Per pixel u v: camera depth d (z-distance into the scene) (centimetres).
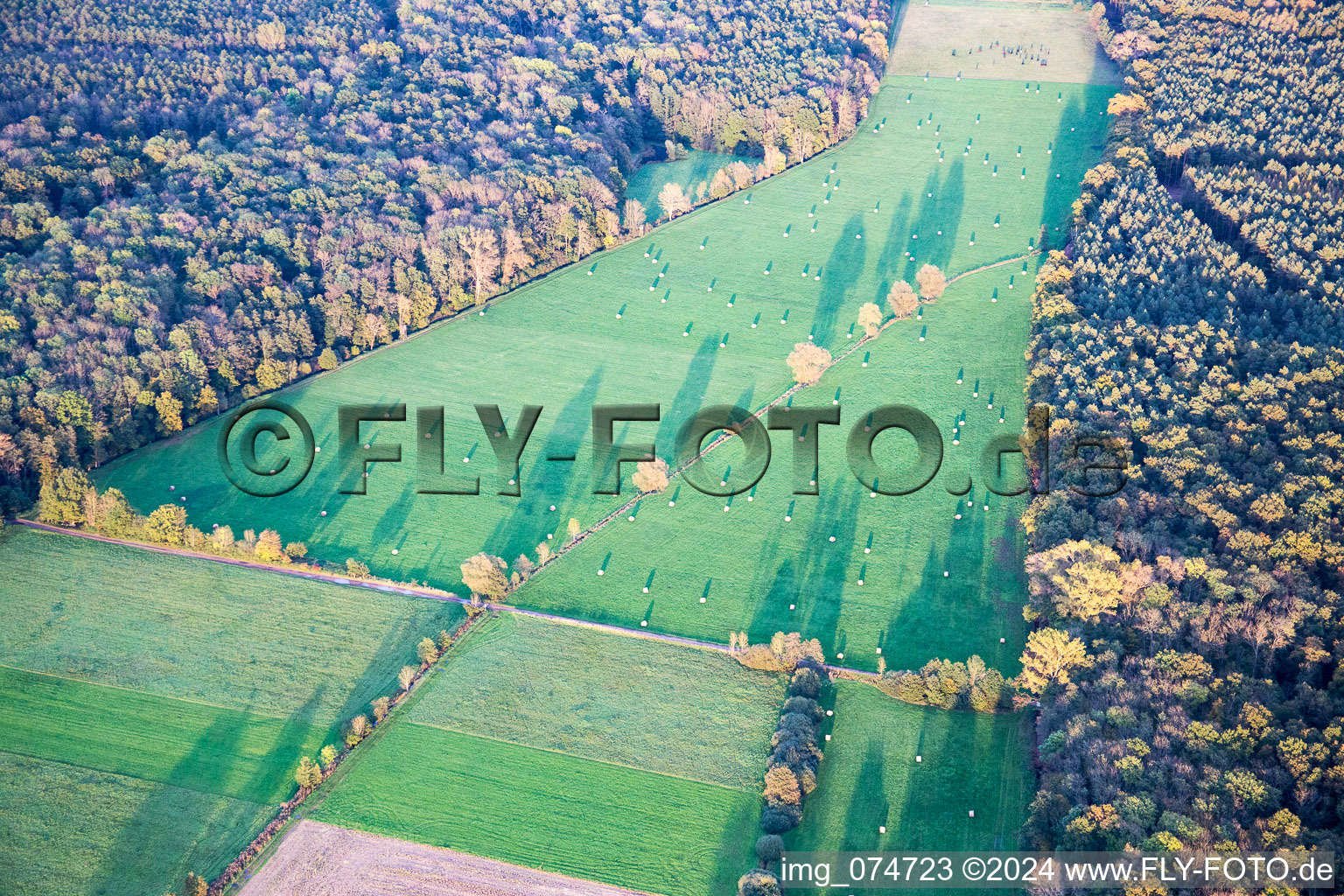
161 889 14675
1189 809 13588
